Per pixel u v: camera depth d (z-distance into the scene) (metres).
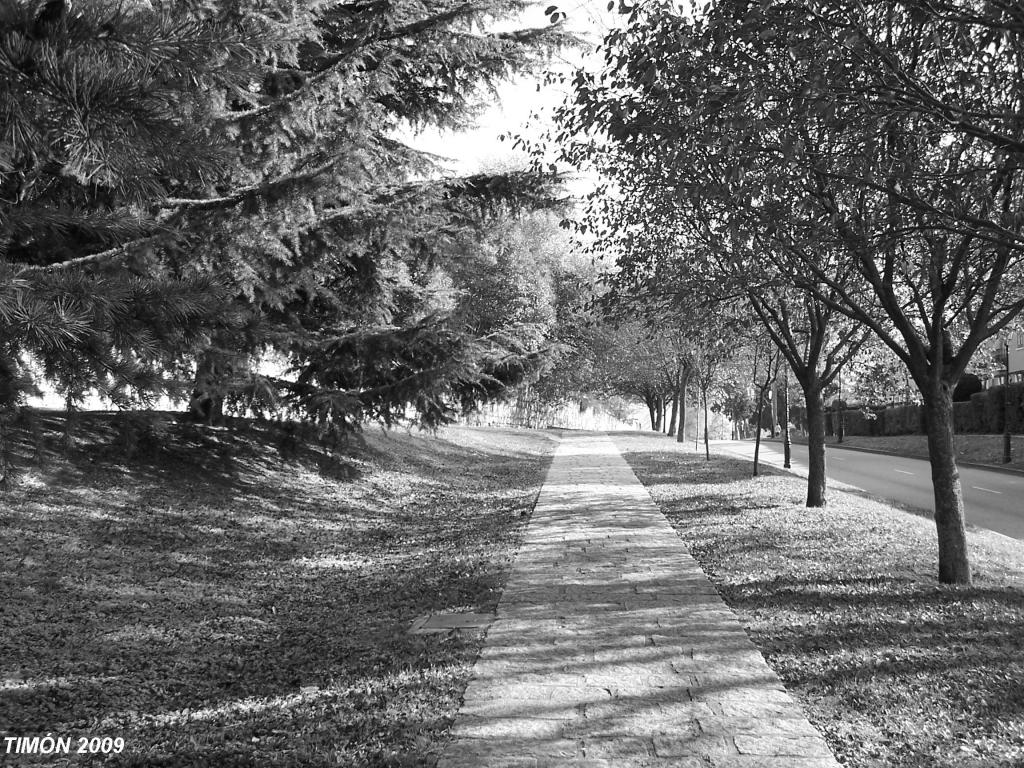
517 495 15.77
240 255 6.25
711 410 44.91
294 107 6.29
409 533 11.44
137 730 4.52
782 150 5.38
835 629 6.02
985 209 6.41
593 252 12.59
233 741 4.30
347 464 13.44
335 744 4.18
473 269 20.02
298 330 10.70
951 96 6.27
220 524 9.88
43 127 2.29
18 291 2.47
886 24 5.91
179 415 11.92
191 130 2.46
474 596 7.47
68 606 6.50
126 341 2.93
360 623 6.85
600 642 5.84
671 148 6.46
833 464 27.22
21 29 2.19
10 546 7.39
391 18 8.67
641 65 6.21
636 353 32.22
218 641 6.34
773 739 4.10
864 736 4.14
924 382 7.86
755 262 8.65
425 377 11.48
